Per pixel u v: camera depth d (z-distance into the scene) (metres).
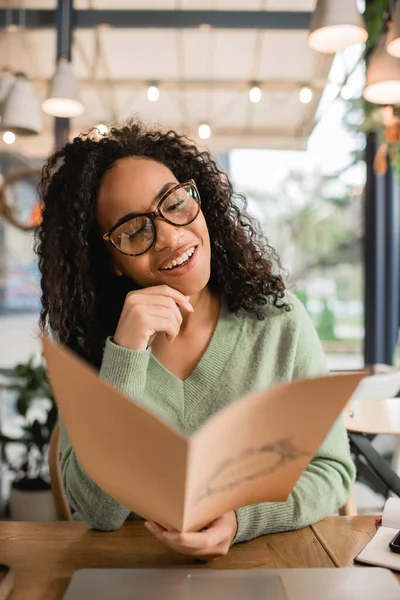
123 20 3.81
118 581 0.68
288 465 0.68
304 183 3.90
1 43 3.81
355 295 3.96
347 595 0.64
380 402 1.97
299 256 3.93
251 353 1.11
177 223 0.98
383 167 3.18
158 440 0.56
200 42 3.86
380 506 2.18
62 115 3.23
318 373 1.14
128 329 0.89
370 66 2.20
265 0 3.78
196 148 1.22
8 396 3.45
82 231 1.06
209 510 0.68
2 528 0.88
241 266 1.12
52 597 0.67
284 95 3.94
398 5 2.00
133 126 1.18
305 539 0.84
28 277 3.69
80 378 0.58
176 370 1.11
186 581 0.68
